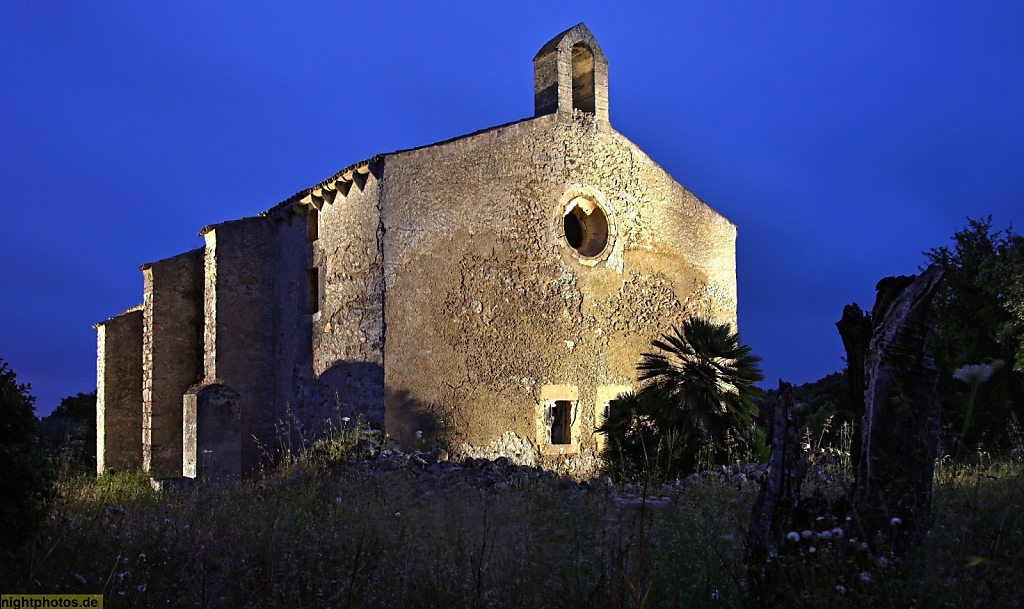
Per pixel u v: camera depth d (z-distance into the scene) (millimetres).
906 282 4754
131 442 19828
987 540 4789
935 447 4582
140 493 10734
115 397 19703
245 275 18906
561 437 16641
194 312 19406
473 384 15320
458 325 15359
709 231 18953
